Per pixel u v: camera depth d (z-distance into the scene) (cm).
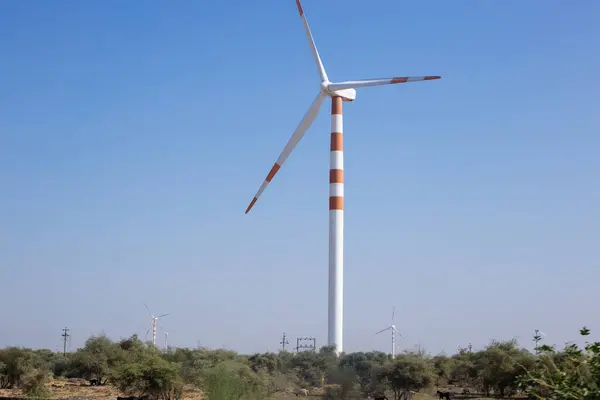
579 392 2019
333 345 13700
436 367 12375
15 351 12369
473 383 11725
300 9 14912
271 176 14425
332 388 9531
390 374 10212
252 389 7906
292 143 14475
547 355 2209
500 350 10644
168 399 9262
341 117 14800
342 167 14962
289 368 12262
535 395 2148
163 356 13475
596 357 2066
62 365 14125
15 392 10350
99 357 13512
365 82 14325
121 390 9469
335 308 14788
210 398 7112
